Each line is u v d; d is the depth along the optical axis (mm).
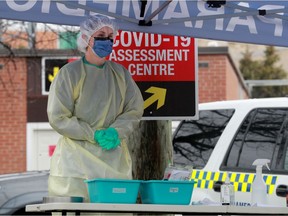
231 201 10273
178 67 13453
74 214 8891
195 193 16469
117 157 10594
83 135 10422
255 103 16828
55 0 11297
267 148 16141
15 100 40594
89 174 10328
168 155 14234
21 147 40812
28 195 17484
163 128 14086
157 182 9078
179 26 12289
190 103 13391
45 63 39062
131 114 10914
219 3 11891
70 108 10516
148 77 13453
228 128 16859
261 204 10469
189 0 12203
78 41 10688
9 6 11383
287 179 15438
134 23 12070
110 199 8914
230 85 43375
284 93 74438
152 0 12039
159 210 8758
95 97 10648
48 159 40781
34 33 31812
